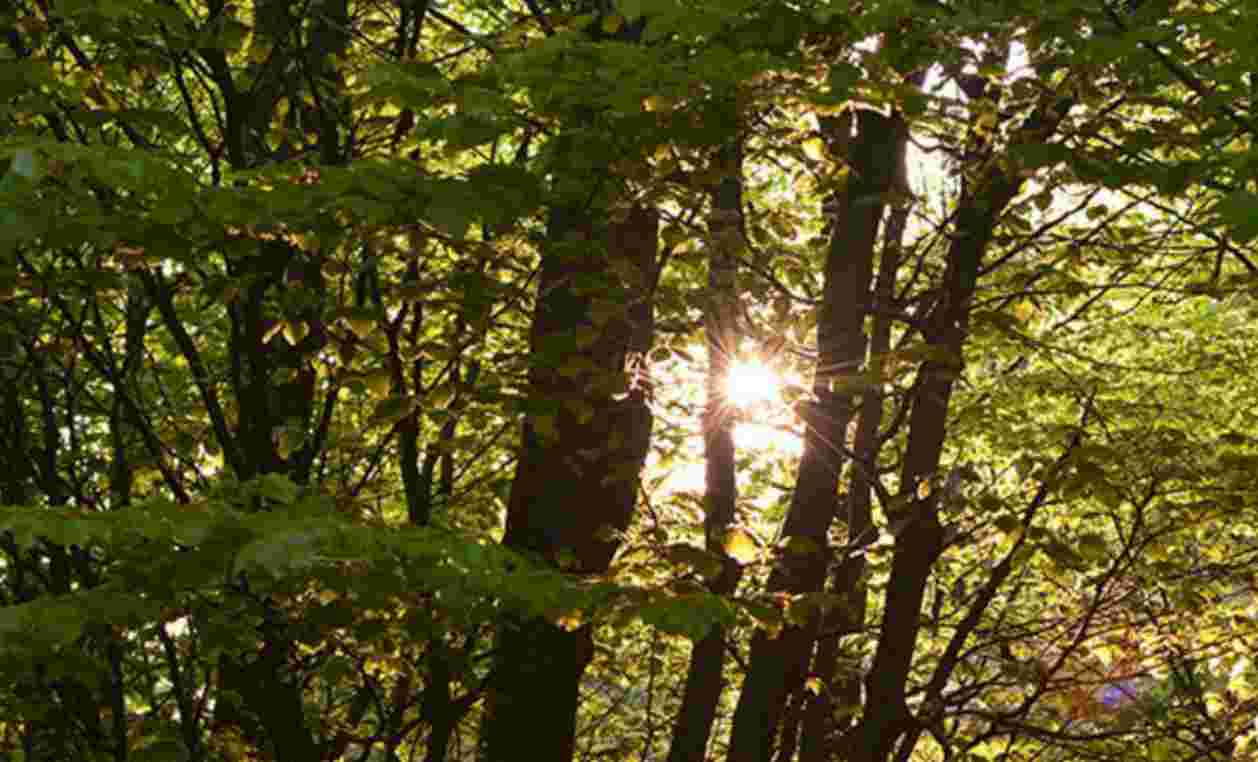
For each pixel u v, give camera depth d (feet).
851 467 23.66
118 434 20.12
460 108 12.90
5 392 19.75
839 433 19.48
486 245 15.88
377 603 13.38
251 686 17.90
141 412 20.08
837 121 20.15
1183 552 23.70
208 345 28.30
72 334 18.88
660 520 23.07
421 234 14.96
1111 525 29.43
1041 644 24.16
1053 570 20.15
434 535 12.64
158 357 28.07
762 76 13.52
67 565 19.31
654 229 20.03
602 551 20.54
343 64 17.65
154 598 12.12
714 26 13.17
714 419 19.67
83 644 17.53
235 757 17.84
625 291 17.51
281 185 12.92
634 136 13.69
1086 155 15.12
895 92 14.43
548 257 17.46
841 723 23.36
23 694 16.71
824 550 19.54
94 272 15.19
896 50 14.67
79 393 22.62
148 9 14.44
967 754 21.85
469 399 16.94
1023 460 18.43
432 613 14.78
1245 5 12.48
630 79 12.96
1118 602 21.08
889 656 20.22
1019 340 23.39
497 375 17.11
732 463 21.06
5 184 11.50
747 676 19.92
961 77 19.45
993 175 19.47
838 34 14.55
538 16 18.39
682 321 18.98
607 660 24.84
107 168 11.72
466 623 14.80
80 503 20.90
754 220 20.95
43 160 11.63
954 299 20.66
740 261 19.58
